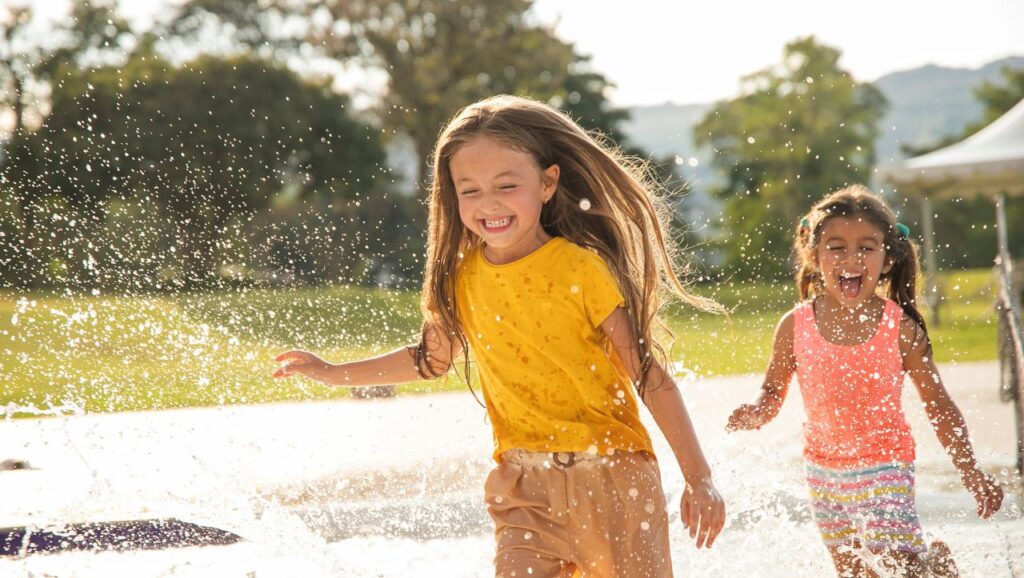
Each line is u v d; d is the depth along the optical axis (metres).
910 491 5.50
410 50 60.06
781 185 73.88
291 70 58.72
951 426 5.64
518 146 4.56
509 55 59.62
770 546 6.17
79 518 6.87
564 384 4.49
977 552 6.11
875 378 5.60
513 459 4.56
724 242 21.77
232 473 7.79
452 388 15.05
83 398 9.11
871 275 5.67
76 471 8.15
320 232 43.88
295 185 56.59
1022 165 22.72
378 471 8.66
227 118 52.41
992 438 10.16
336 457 9.04
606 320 4.47
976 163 23.14
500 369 4.62
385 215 56.81
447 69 59.75
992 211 65.88
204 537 6.70
